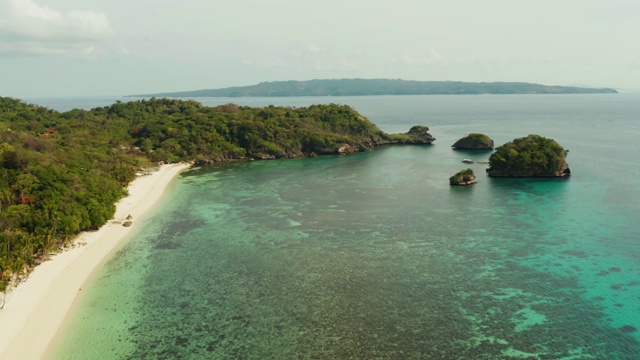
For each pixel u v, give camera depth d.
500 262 71.94
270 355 49.28
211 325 55.16
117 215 97.69
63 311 57.97
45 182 89.38
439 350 49.78
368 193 118.44
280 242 82.38
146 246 80.94
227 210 103.50
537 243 79.50
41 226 76.94
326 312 57.78
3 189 84.38
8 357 48.34
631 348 49.81
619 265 69.81
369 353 49.38
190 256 76.31
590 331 52.97
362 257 74.88
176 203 109.94
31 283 64.31
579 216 93.94
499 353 49.16
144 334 53.31
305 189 124.31
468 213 98.38
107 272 69.94
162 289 64.44
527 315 56.44
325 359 48.47
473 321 55.25
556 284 64.25
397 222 92.88
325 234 86.25
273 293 63.00
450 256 74.75
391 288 63.91
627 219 91.00
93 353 49.69
